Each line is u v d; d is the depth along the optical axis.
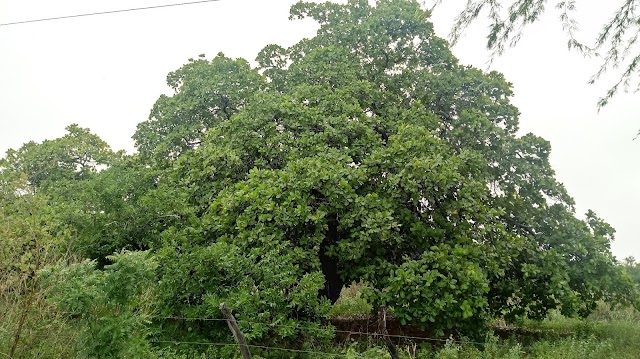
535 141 11.26
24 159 14.57
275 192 8.80
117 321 5.50
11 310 6.00
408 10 12.37
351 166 9.56
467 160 9.96
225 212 9.13
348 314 12.77
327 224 9.66
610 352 8.51
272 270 8.01
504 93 11.84
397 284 8.36
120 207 9.58
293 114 10.59
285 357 8.02
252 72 12.80
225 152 10.22
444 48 12.23
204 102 12.23
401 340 9.82
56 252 6.97
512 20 5.51
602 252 10.77
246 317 7.57
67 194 12.00
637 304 10.53
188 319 7.77
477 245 9.28
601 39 5.82
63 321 6.22
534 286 10.48
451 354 8.07
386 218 8.61
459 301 8.43
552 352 8.60
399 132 9.86
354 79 11.44
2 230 6.21
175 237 8.79
